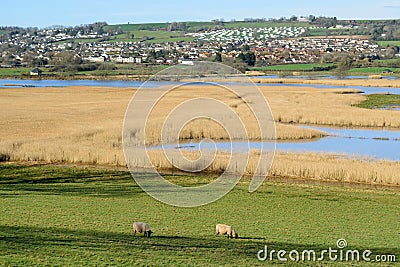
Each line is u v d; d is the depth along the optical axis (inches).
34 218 898.7
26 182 1294.3
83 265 649.0
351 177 1365.7
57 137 1911.9
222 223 909.2
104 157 1530.5
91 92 4109.3
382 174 1348.4
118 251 711.1
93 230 828.0
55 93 4069.9
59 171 1437.0
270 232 861.2
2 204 1010.1
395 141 2052.2
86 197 1106.7
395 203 1127.6
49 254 686.5
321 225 924.6
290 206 1070.4
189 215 962.1
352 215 1010.7
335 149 1836.9
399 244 819.4
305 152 1697.8
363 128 2402.8
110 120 2474.2
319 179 1379.2
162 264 664.4
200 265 666.8
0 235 773.9
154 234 817.5
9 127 2261.3
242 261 692.7
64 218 905.5
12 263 643.5
